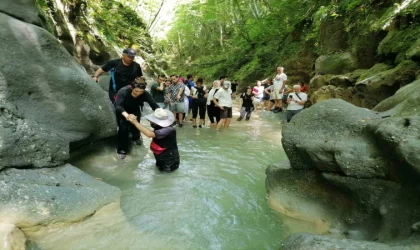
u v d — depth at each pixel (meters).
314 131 3.46
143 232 3.11
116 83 5.79
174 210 3.60
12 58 4.03
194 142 7.18
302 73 14.75
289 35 18.53
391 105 3.61
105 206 3.38
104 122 4.92
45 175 3.40
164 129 4.86
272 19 21.92
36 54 4.32
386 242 2.38
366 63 10.44
